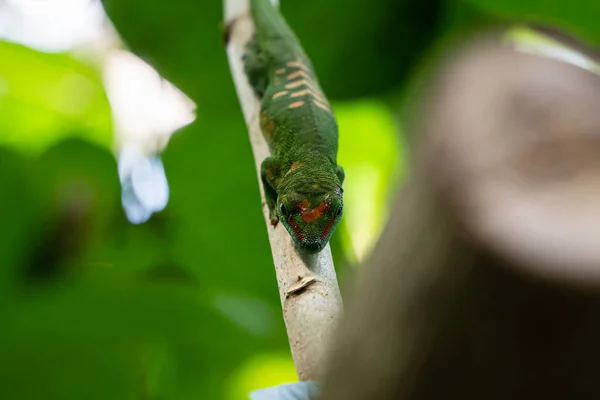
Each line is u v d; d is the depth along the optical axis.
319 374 4.15
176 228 11.88
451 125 1.86
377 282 2.15
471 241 1.77
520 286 1.78
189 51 10.95
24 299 10.47
